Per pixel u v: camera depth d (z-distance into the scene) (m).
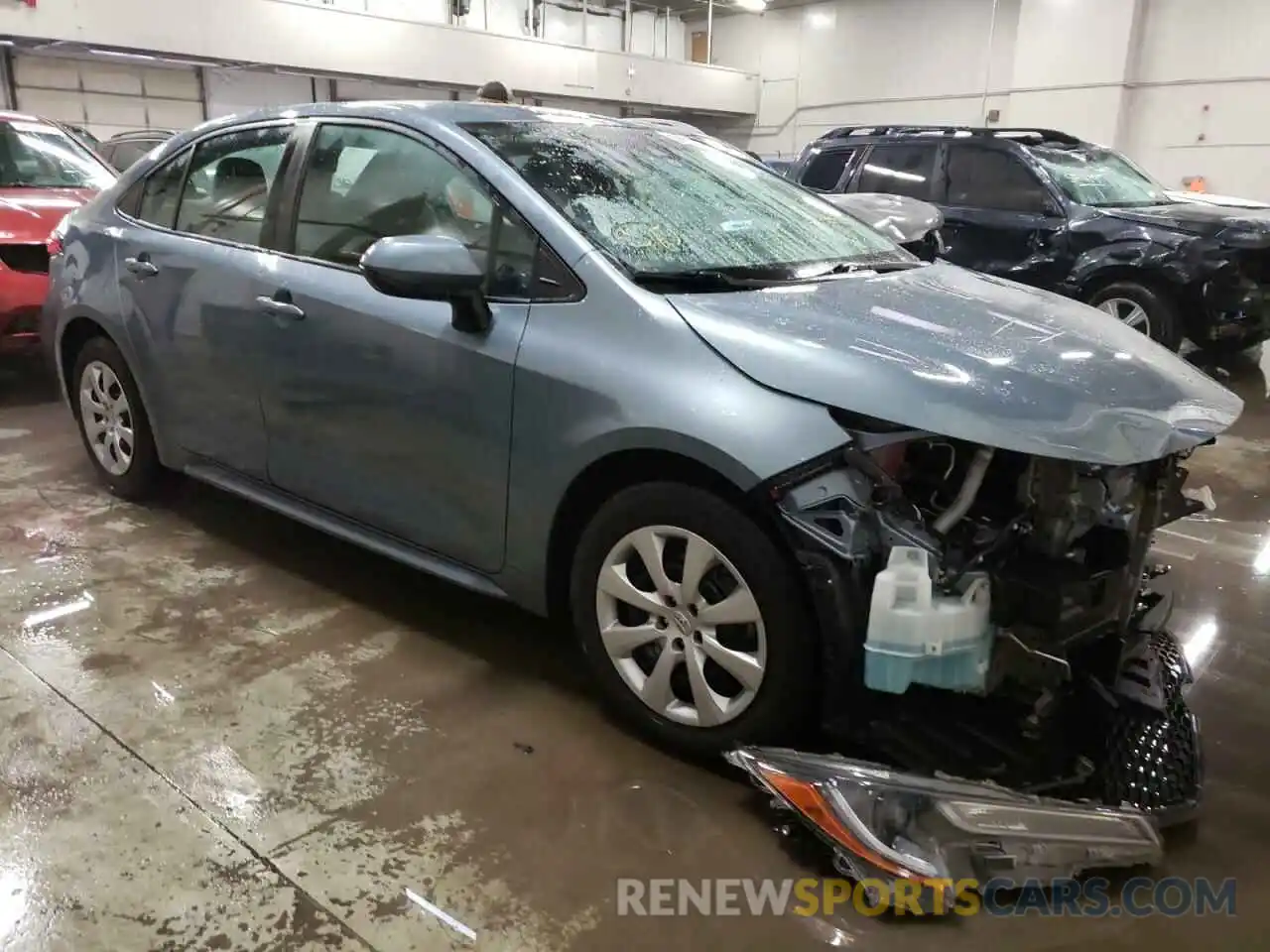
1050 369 2.13
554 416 2.31
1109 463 1.89
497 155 2.61
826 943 1.83
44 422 5.09
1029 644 2.00
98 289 3.64
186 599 3.13
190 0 12.66
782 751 2.10
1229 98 13.64
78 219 3.86
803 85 19.36
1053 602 1.96
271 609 3.08
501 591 2.62
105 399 3.85
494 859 2.02
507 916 1.87
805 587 2.04
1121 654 2.35
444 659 2.81
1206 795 2.32
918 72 17.50
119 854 2.00
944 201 7.38
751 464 1.99
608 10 19.00
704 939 1.83
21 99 12.80
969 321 2.38
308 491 3.06
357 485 2.87
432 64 15.23
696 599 2.20
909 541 1.96
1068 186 6.96
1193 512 2.58
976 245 7.20
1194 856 2.11
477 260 2.54
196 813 2.13
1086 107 14.68
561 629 3.02
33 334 5.25
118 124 13.70
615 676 2.40
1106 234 6.62
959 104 17.05
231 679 2.67
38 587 3.18
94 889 1.90
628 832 2.11
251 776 2.26
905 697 2.09
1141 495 2.31
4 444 4.70
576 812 2.17
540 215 2.45
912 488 2.14
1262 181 13.61
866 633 1.95
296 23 13.67
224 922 1.83
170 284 3.32
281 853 2.01
